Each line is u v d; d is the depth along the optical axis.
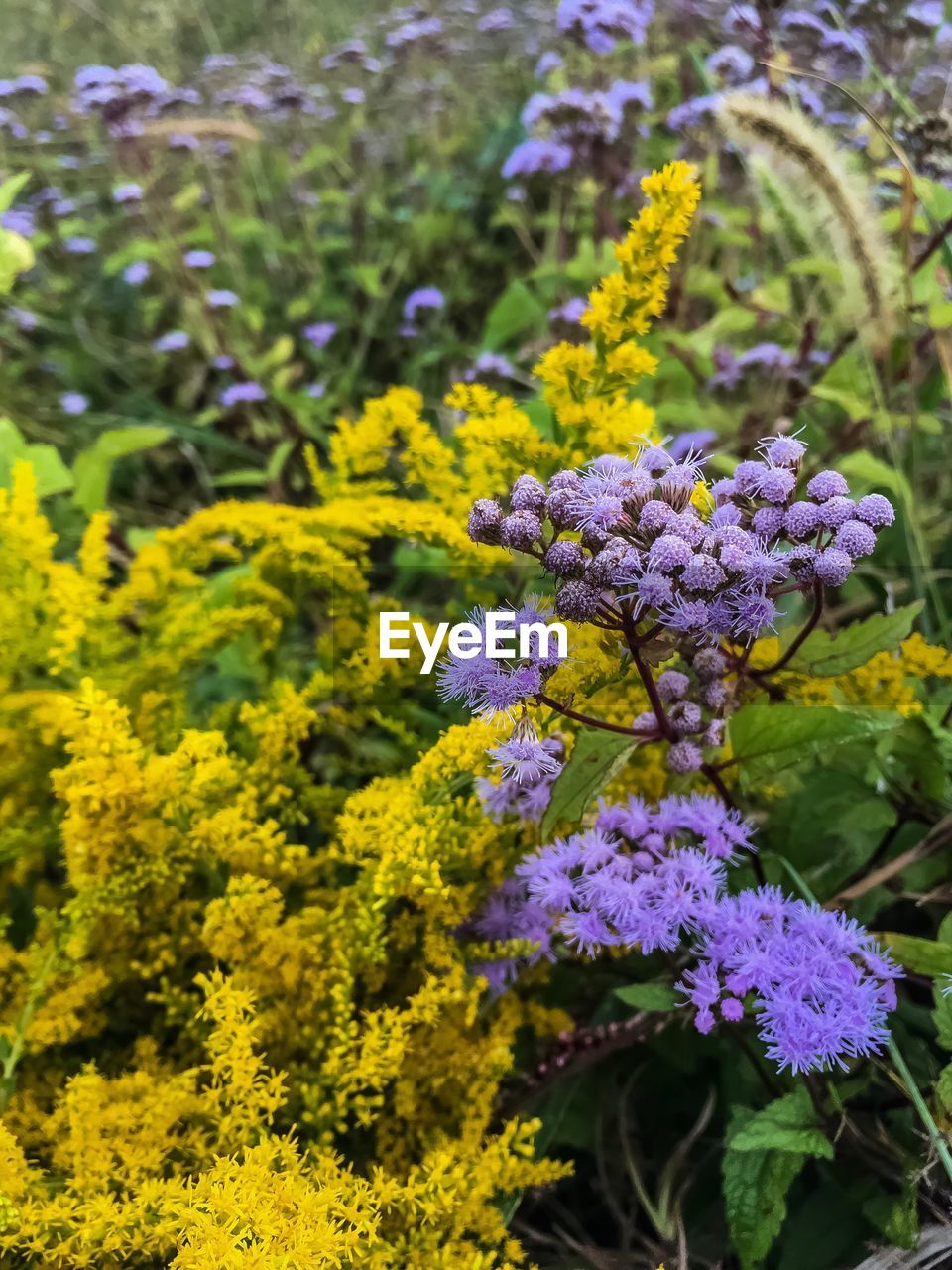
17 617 0.21
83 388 0.49
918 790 0.21
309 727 0.23
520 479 0.16
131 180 0.54
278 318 0.52
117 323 0.54
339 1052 0.17
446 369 0.48
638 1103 0.23
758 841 0.23
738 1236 0.17
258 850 0.19
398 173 0.60
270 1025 0.18
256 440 0.41
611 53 0.45
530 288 0.47
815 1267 0.19
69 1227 0.16
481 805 0.18
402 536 0.21
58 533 0.32
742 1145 0.16
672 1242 0.20
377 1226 0.16
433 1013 0.18
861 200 0.24
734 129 0.24
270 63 0.62
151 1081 0.18
